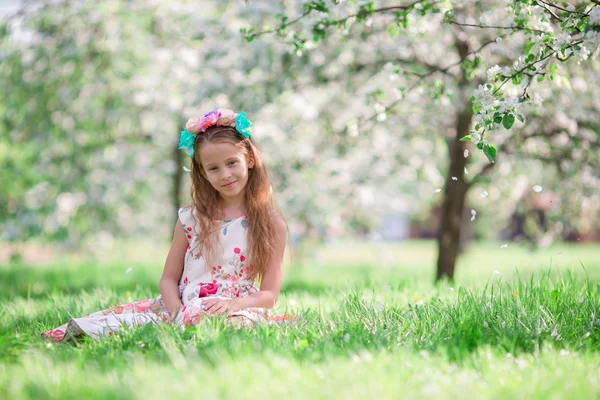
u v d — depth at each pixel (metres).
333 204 9.99
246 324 3.50
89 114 9.87
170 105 9.18
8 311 4.80
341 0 4.36
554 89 6.29
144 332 3.23
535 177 9.08
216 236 3.87
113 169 11.02
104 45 9.41
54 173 10.49
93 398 2.34
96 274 10.79
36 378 2.55
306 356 2.84
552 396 2.40
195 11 8.87
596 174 7.34
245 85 7.32
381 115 5.31
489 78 3.71
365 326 3.53
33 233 10.48
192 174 3.99
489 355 2.86
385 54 7.44
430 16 5.74
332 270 13.83
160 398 2.30
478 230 24.08
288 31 5.09
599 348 3.22
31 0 9.20
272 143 8.38
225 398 2.29
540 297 4.08
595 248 25.33
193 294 3.79
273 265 3.94
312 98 8.43
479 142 3.51
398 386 2.46
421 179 10.16
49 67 9.36
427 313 3.76
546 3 3.64
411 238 39.00
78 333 3.47
